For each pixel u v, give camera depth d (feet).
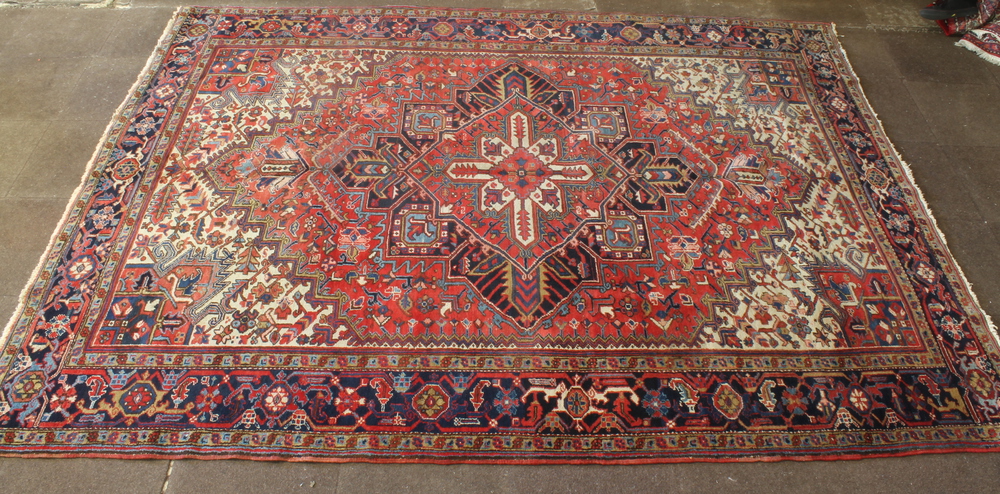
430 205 7.51
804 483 5.73
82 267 6.72
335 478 5.59
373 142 8.11
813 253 7.27
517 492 5.58
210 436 5.71
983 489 5.73
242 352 6.23
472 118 8.47
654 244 7.29
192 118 8.21
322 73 8.88
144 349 6.18
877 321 6.73
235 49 9.12
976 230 7.63
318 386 6.04
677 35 9.80
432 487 5.57
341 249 7.04
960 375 6.35
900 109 9.00
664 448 5.82
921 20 10.31
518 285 6.84
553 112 8.62
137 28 9.41
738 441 5.89
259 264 6.88
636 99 8.86
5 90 8.44
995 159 8.38
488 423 5.89
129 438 5.65
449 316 6.57
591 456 5.75
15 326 6.24
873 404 6.14
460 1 10.14
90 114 8.28
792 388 6.22
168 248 6.95
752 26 10.02
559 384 6.14
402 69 9.01
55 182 7.52
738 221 7.55
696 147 8.33
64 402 5.81
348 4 9.93
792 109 8.86
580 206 7.61
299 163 7.83
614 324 6.58
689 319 6.66
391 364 6.21
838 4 10.46
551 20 9.87
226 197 7.43
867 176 8.09
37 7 9.57
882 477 5.77
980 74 9.50
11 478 5.42
